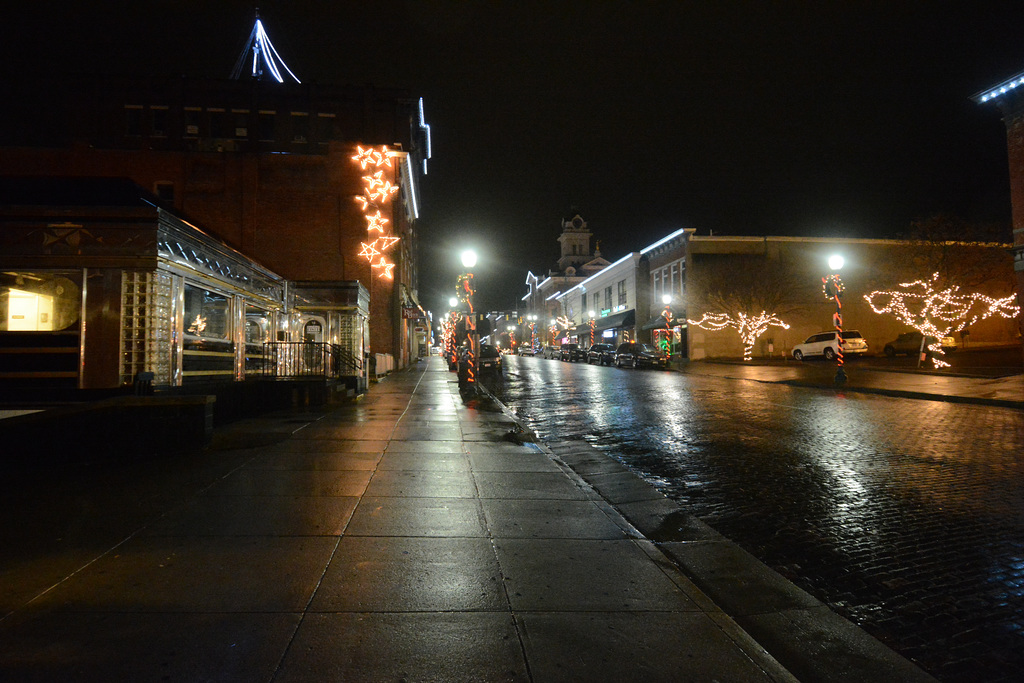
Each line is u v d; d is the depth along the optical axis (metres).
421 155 39.88
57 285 9.98
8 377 9.79
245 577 3.87
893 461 8.73
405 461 7.77
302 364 17.84
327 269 27.59
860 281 43.69
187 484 6.34
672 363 39.97
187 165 27.09
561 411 15.55
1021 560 4.85
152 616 3.29
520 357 66.50
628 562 4.36
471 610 3.49
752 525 5.85
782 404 16.44
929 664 3.31
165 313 10.27
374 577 3.93
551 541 4.78
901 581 4.47
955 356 33.31
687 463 8.78
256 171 27.41
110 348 9.86
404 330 37.72
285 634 3.13
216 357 12.66
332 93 28.22
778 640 3.36
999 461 8.63
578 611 3.53
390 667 2.85
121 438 7.93
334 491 6.14
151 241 9.96
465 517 5.36
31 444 7.41
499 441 9.51
